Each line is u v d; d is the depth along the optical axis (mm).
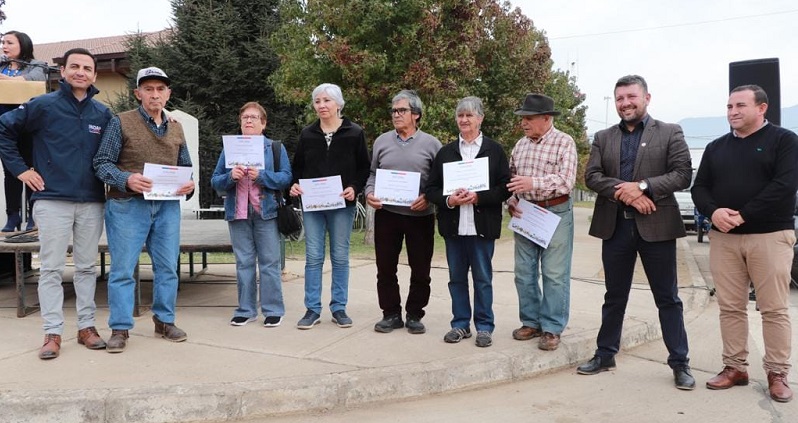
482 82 15602
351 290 7031
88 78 4316
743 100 3986
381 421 3623
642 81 4277
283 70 12656
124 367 4059
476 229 4602
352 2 11016
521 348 4645
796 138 3922
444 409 3832
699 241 15109
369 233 12266
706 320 6480
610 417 3707
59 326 4324
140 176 4312
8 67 6762
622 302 4535
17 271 5449
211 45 15484
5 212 7199
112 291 4480
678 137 4195
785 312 4055
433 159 4980
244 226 5262
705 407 3881
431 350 4559
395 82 11477
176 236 4797
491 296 4773
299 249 11281
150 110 4551
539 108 4609
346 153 5051
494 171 4637
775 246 4000
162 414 3512
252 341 4758
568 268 4699
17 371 3938
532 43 17016
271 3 16031
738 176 4062
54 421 3412
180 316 5625
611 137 4457
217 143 15398
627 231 4363
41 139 4258
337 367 4117
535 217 4602
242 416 3607
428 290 5109
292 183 5215
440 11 11477
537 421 3641
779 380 4051
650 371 4652
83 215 4395
